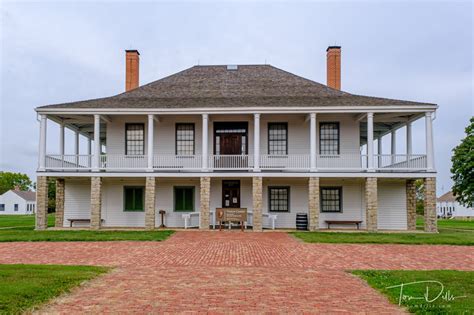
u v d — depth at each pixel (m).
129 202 26.12
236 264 12.47
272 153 25.78
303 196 25.69
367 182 23.27
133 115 25.75
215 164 25.25
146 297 8.42
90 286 9.32
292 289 9.20
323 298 8.48
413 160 23.84
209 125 26.02
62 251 14.92
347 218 25.52
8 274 9.98
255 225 23.12
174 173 23.80
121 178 25.94
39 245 16.58
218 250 15.36
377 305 8.01
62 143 26.11
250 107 23.48
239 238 19.23
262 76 29.19
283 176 23.38
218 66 30.67
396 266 12.37
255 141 23.53
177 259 13.29
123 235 19.70
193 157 25.55
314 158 23.47
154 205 23.75
